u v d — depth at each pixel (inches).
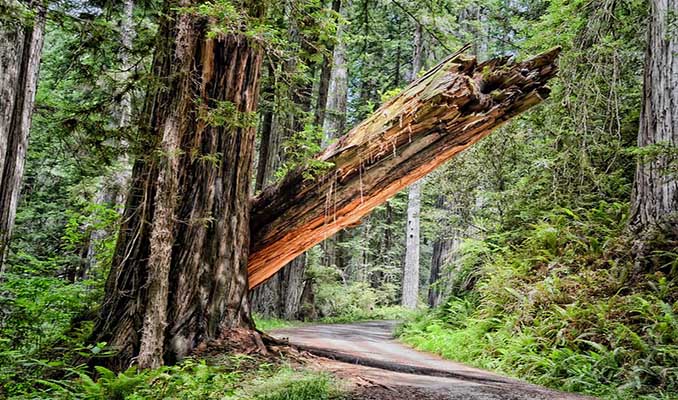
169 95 209.9
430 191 593.6
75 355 206.8
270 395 154.8
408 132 229.0
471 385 208.5
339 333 522.3
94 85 225.3
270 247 259.9
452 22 494.3
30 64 273.7
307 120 256.8
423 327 490.9
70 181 544.7
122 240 221.8
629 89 412.2
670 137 311.6
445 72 227.6
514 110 229.3
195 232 220.2
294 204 249.8
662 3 324.2
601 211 381.7
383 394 170.9
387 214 1359.5
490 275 419.2
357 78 1172.5
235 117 208.1
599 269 326.3
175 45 209.0
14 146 269.0
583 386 226.5
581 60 371.9
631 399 203.2
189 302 215.5
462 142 234.2
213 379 175.6
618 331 253.0
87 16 214.2
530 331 306.7
